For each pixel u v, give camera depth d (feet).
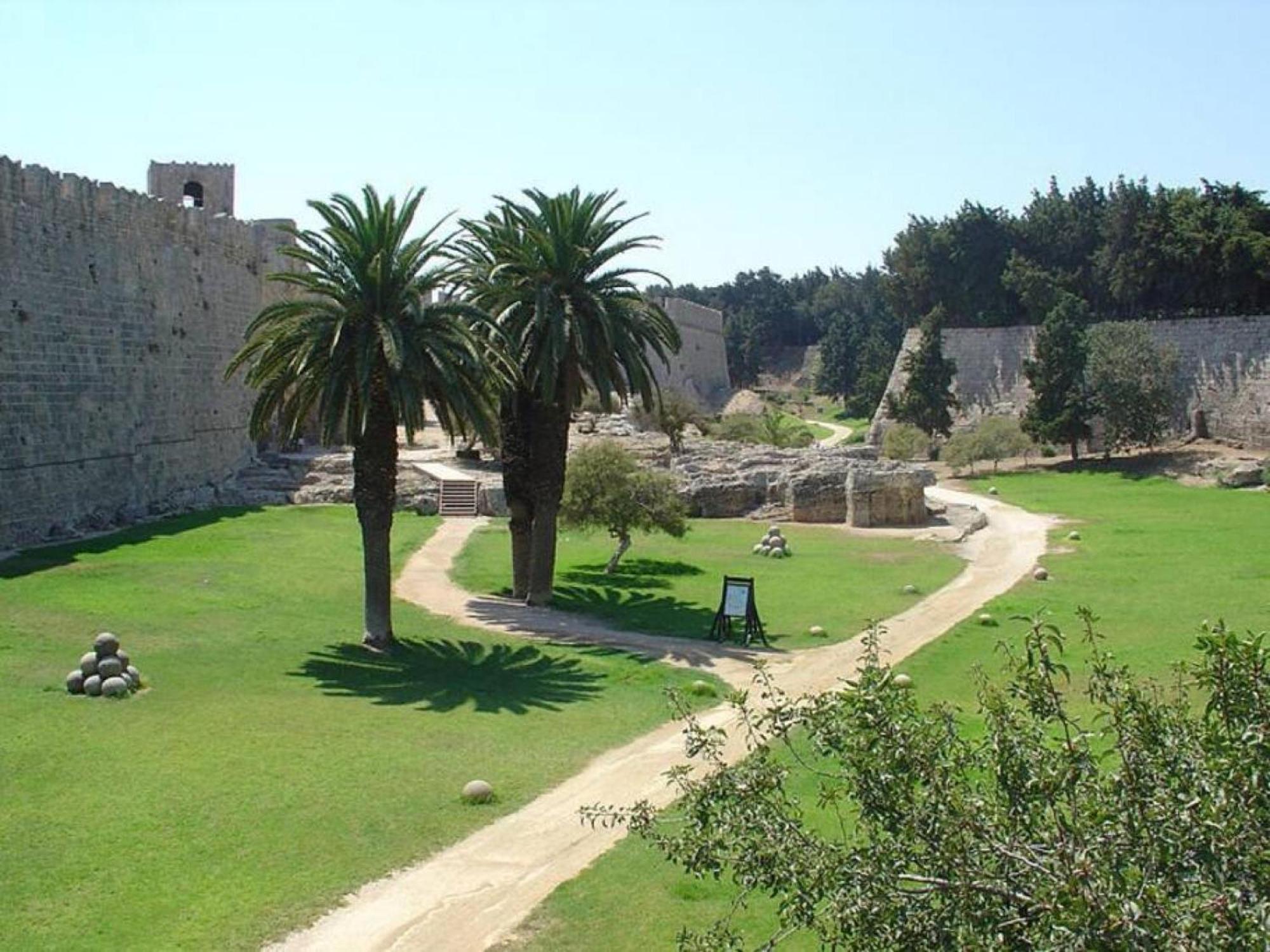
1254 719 28.50
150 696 78.02
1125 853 26.23
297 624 104.12
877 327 524.11
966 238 361.30
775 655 102.06
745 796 30.96
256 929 46.57
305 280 94.89
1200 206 314.96
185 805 59.06
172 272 173.27
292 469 204.74
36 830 54.75
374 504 98.02
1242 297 307.99
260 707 77.92
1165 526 181.88
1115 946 23.53
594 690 88.53
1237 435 279.28
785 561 155.43
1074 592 130.11
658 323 121.60
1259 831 25.96
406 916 48.55
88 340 146.51
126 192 157.89
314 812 59.41
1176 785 27.40
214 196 257.55
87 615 97.66
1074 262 355.15
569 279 115.44
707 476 214.48
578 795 64.28
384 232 96.02
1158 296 322.14
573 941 46.62
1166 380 275.18
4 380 127.65
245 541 142.00
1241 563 144.25
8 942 44.16
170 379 172.24
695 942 33.88
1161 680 86.69
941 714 31.53
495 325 99.91
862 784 29.66
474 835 57.82
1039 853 27.37
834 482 200.64
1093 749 58.49
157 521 154.92
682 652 102.53
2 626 91.15
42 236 135.64
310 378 95.86
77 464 143.64
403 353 91.97
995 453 277.03
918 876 28.22
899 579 141.18
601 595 129.39
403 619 112.68
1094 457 287.89
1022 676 32.01
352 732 73.51
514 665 95.91
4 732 67.92
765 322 642.22
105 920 46.42
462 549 156.56
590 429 265.54
